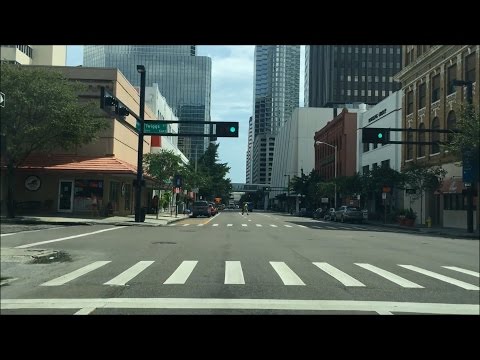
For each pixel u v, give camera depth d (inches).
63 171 1302.9
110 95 912.9
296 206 4269.2
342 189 2370.8
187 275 453.7
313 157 5211.6
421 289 406.9
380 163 2380.7
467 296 379.9
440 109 1747.0
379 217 2209.6
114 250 652.7
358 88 5772.6
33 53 2741.1
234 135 1203.9
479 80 1497.3
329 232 1167.6
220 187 4394.7
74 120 1102.4
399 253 695.7
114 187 1472.7
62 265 511.5
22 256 561.3
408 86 2057.1
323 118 5255.9
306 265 537.6
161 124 1226.6
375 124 2501.2
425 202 1809.8
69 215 1315.2
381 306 338.3
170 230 1079.6
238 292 377.7
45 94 1084.5
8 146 1067.3
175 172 1674.5
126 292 373.1
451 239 1060.5
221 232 1061.8
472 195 1267.2
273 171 6894.7
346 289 398.3
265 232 1107.3
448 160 1651.1
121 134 1486.2
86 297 354.0
